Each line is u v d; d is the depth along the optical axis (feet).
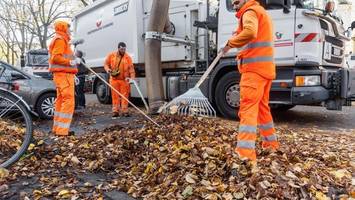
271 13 24.48
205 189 10.94
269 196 10.34
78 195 11.53
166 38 29.01
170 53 32.24
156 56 28.45
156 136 17.30
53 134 20.11
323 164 13.80
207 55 28.78
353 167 13.69
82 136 19.60
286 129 22.56
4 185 12.08
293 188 10.87
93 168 14.02
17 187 12.17
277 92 25.22
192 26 30.63
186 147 14.24
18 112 13.93
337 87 23.88
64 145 17.25
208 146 14.43
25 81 27.81
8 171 13.01
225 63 26.73
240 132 12.75
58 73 19.85
